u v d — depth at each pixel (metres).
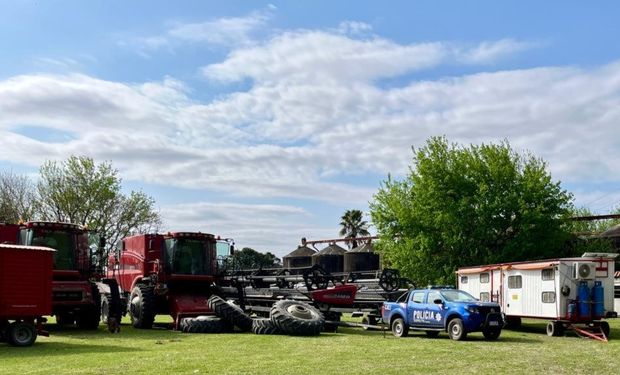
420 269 40.84
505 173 40.56
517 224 40.28
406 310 22.61
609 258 24.28
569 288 23.89
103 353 15.62
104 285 23.88
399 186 43.38
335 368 13.39
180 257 24.62
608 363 15.06
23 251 17.38
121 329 23.39
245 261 30.23
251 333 22.30
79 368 12.88
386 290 26.48
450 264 40.34
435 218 40.41
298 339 20.19
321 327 22.11
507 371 13.47
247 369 13.04
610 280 24.25
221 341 19.11
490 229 39.91
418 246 40.84
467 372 13.19
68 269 22.39
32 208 54.16
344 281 27.67
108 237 54.09
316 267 25.36
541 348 18.59
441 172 41.25
